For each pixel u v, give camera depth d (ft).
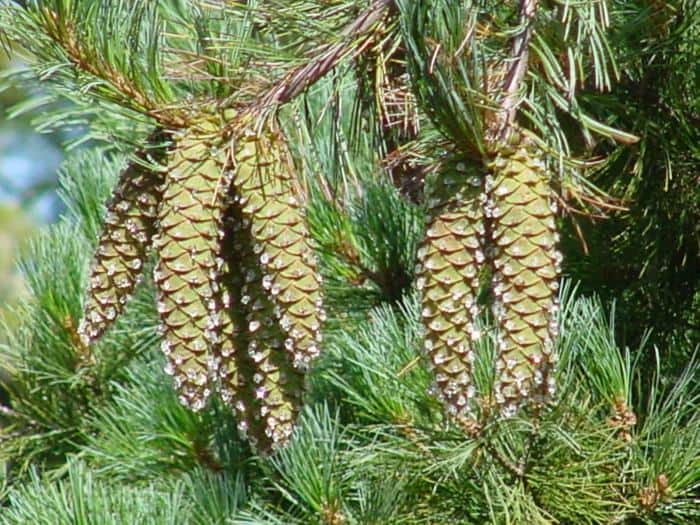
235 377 5.49
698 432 6.25
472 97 5.26
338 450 6.57
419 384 6.40
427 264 5.30
